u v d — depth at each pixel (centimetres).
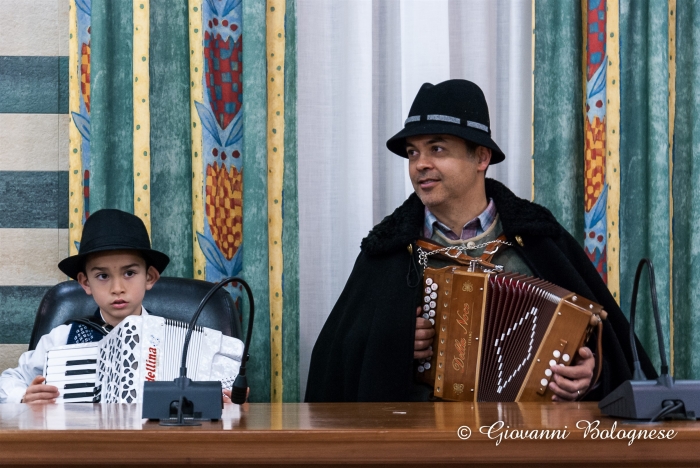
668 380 248
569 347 367
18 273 502
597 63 482
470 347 380
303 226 510
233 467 221
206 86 476
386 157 518
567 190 481
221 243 479
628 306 487
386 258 426
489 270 397
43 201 505
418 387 406
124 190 470
